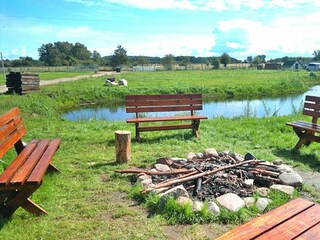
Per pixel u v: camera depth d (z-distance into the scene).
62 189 4.96
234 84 33.00
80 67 66.38
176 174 5.28
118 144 6.16
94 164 6.19
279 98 26.89
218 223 3.91
